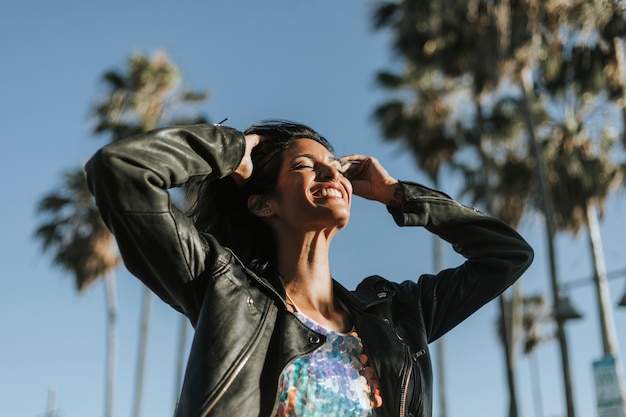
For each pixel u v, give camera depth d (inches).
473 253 110.0
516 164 1000.2
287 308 92.0
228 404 82.4
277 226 99.3
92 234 1112.8
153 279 91.6
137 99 1068.5
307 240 97.3
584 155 964.0
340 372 89.1
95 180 85.8
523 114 881.5
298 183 97.2
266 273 98.2
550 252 808.9
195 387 83.0
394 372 91.4
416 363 96.4
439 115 1044.5
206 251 92.1
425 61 922.1
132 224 86.3
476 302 108.3
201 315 88.1
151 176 86.5
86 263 1111.0
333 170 98.2
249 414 83.1
